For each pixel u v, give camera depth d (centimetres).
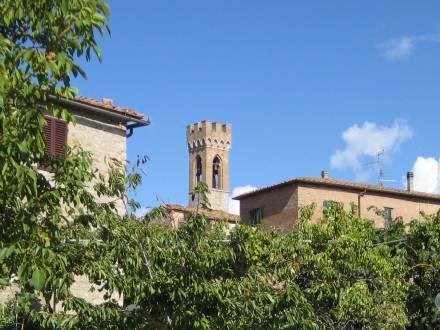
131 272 1537
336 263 2098
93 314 1476
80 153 1305
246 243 1669
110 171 1644
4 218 1084
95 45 1071
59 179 1199
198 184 1638
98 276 1505
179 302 1531
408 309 2572
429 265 2531
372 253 2192
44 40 1068
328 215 2273
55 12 1057
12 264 1078
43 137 1068
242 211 5819
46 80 1065
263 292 1628
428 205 5788
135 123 2872
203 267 1551
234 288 1556
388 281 2248
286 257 1967
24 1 1042
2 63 995
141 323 1555
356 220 2288
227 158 11269
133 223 1584
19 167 995
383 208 5616
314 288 1997
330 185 5425
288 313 1688
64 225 1623
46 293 1515
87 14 1055
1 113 982
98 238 1568
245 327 1670
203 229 1616
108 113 2772
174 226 1686
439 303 2123
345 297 2086
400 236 2681
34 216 1108
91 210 1550
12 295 2086
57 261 1126
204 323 1498
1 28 1074
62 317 1480
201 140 11181
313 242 2164
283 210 5434
